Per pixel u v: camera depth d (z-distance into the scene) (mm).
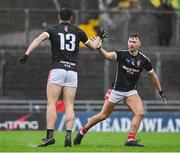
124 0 66125
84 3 66250
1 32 62625
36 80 60188
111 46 61219
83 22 61719
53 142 30188
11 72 59875
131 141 31797
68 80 30578
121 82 32312
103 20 62500
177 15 62906
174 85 61375
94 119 32688
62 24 30812
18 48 61031
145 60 32312
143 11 62219
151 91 60375
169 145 33250
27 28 60875
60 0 65938
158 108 57094
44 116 53250
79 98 60031
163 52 61719
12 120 53031
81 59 61438
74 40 30656
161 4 64438
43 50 61031
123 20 63094
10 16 62625
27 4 66250
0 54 60031
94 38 31516
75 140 32844
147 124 53812
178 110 57406
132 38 31891
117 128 53031
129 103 32469
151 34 63438
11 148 29328
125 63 32062
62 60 30438
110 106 32594
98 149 29031
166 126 54062
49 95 30422
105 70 60125
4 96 58875
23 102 55594
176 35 63344
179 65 61719
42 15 62219
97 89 60531
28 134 45188
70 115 30328
